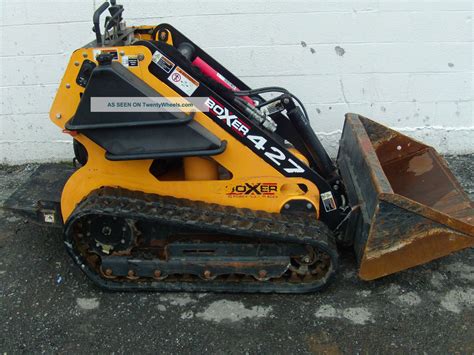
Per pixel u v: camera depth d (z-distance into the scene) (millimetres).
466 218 2949
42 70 4070
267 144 2807
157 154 2721
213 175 2920
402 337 2701
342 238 3037
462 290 2967
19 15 3922
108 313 2836
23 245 3311
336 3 3896
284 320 2787
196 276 2963
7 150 4270
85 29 3969
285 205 2898
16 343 2680
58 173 3318
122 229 2830
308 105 4172
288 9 3916
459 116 4199
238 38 3996
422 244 2746
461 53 4023
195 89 2725
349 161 3236
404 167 3453
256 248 2844
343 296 2928
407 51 4023
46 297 2936
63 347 2660
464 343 2670
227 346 2658
